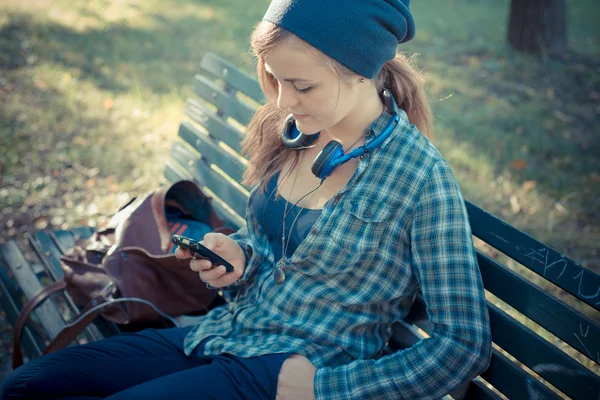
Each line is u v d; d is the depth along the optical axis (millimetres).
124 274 2252
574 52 7988
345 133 1729
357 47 1466
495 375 1689
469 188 4355
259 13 8844
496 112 5879
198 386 1610
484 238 1734
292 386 1622
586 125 5648
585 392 1478
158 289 2268
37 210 4008
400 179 1607
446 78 6797
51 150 4633
